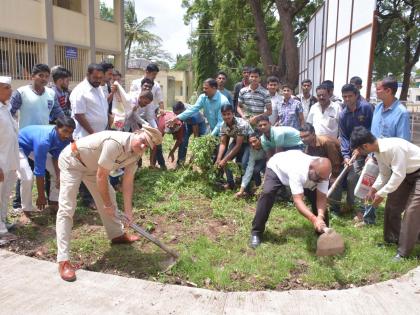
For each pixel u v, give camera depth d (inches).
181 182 273.0
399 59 1140.5
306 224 213.6
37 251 182.4
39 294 146.9
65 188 162.9
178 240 195.5
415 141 444.5
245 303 143.7
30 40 580.1
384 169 181.9
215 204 242.7
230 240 195.9
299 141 233.5
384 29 978.7
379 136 205.3
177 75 1927.9
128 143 155.6
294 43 697.0
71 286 152.5
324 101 262.7
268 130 230.1
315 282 159.8
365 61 364.8
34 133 203.6
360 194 200.1
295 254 179.6
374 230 210.7
